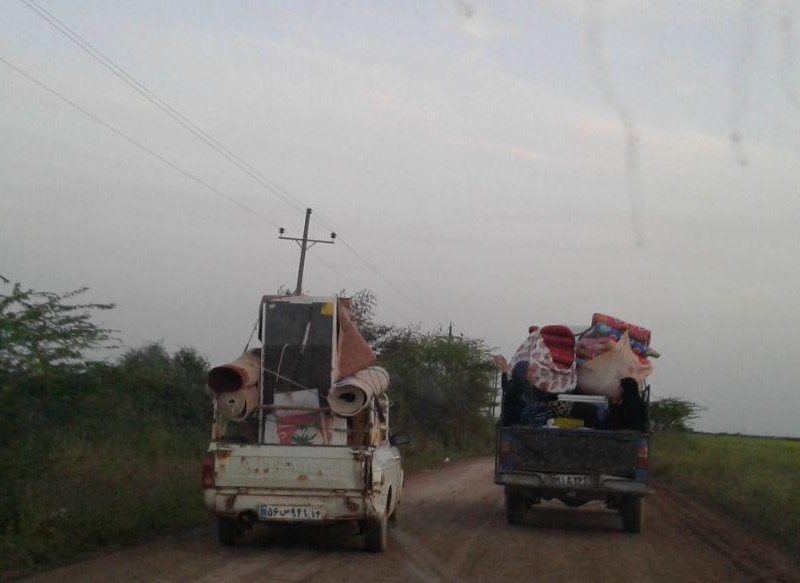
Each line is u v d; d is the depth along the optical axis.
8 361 11.32
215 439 11.95
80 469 13.92
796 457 40.84
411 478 27.47
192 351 27.80
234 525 11.91
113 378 12.84
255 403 12.19
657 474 32.59
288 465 11.36
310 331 12.48
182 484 16.05
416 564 11.15
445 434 48.12
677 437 46.62
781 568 11.97
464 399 49.78
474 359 51.84
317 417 12.24
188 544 12.10
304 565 10.76
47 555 10.55
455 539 13.70
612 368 15.46
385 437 13.77
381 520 11.74
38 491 12.04
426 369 48.97
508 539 13.98
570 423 15.37
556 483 14.88
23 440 11.33
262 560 11.02
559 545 13.54
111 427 17.25
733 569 11.82
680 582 10.73
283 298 12.61
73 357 12.02
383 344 47.66
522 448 15.08
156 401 24.00
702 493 24.23
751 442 62.84
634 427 15.77
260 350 12.64
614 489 14.75
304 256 35.25
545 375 15.62
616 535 15.03
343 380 12.12
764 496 20.53
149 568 10.19
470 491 23.03
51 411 11.79
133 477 15.77
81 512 12.30
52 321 11.95
